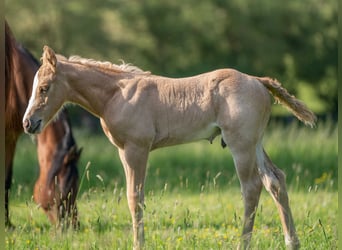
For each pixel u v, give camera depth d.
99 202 13.63
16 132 13.91
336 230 10.39
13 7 38.00
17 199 14.44
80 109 38.44
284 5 43.66
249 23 43.25
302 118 10.72
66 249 10.59
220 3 43.22
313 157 20.23
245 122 10.16
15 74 13.72
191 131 10.38
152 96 10.37
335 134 24.23
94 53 39.03
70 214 12.65
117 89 10.44
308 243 10.48
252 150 10.24
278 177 10.52
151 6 41.78
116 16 40.69
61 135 13.61
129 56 39.97
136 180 10.30
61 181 13.10
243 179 10.27
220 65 43.16
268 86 10.60
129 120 10.24
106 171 20.64
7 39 12.91
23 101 13.76
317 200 14.25
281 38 43.75
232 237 10.48
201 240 10.62
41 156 13.63
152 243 10.23
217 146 24.31
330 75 45.16
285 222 10.38
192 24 42.69
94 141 27.03
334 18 44.81
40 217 13.84
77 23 38.50
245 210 10.30
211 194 15.87
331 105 46.31
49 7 38.28
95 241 10.45
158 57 42.44
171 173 20.00
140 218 10.26
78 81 10.42
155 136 10.37
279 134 24.52
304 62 44.19
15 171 20.27
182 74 42.22
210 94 10.30
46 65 10.37
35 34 38.25
